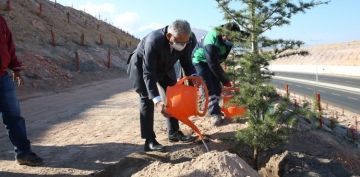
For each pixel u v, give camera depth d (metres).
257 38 5.34
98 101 12.99
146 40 5.10
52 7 37.88
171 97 5.14
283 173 5.38
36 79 18.81
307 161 5.51
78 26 37.53
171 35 4.93
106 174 5.20
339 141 10.27
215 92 7.06
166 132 7.02
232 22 5.66
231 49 6.18
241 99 5.44
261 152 6.09
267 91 5.31
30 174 5.19
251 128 5.39
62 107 11.56
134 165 5.24
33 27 27.41
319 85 36.66
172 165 4.34
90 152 6.11
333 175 5.32
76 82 21.75
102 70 28.19
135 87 5.46
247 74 5.37
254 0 5.26
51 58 23.77
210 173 3.95
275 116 5.34
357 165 7.65
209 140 6.03
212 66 6.71
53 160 5.77
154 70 5.12
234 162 4.14
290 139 6.73
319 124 8.26
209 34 6.73
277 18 5.34
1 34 5.11
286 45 5.32
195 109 5.16
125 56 37.38
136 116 9.42
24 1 31.39
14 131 5.36
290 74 58.84
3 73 5.11
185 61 5.55
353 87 34.38
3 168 5.42
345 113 19.56
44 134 7.64
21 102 12.91
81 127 8.22
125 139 6.80
